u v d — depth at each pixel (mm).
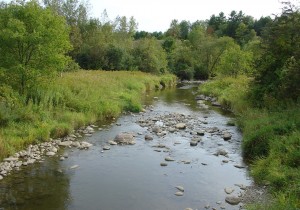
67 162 12484
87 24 53750
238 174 11672
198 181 10992
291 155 10953
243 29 91625
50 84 19859
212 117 22219
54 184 10438
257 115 17562
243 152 13906
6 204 8961
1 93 15891
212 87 36844
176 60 68000
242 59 39094
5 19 16922
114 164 12445
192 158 13352
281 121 14133
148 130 17969
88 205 9125
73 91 22438
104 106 20891
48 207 8906
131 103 24359
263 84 21484
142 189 10281
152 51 55750
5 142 12672
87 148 14305
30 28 17219
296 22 18938
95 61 46000
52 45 17422
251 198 9633
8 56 16984
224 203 9375
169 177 11305
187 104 28375
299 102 16406
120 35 66250
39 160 12516
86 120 18344
